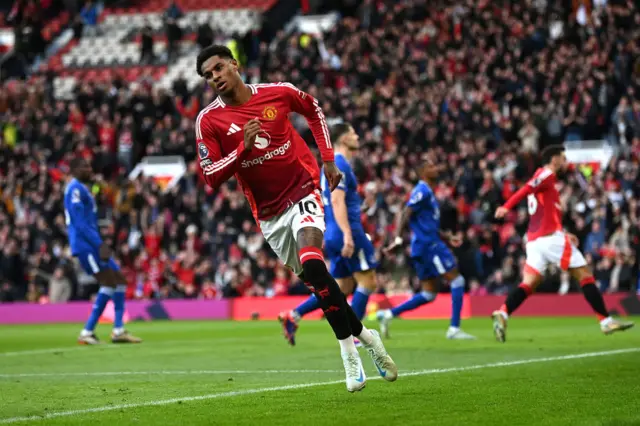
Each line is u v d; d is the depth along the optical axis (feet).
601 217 89.92
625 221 89.35
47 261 103.40
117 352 50.60
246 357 45.27
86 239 57.16
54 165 120.16
